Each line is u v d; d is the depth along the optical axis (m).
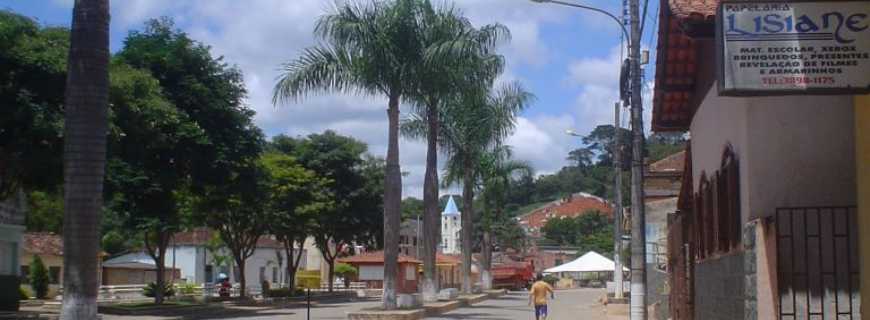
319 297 54.78
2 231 33.72
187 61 37.12
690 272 18.16
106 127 15.02
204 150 36.56
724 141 12.97
